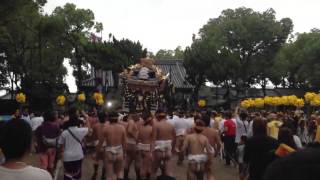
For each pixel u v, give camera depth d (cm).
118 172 1335
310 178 233
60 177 1373
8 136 409
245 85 7619
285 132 838
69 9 5619
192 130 1333
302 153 242
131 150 1557
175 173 1862
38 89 4947
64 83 5653
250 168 855
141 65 4044
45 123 1408
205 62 5912
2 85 4984
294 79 7562
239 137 1898
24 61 4872
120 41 5606
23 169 406
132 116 1650
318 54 6512
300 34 7481
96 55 5397
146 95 4022
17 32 4428
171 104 4406
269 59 7619
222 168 2028
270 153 822
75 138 1176
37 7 3997
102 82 5406
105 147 1327
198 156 1195
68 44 5506
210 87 7331
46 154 1394
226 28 7588
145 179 1505
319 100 3450
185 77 6125
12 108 3688
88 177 1691
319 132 725
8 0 2878
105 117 1543
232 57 6028
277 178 240
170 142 1395
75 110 1198
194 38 6962
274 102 3753
